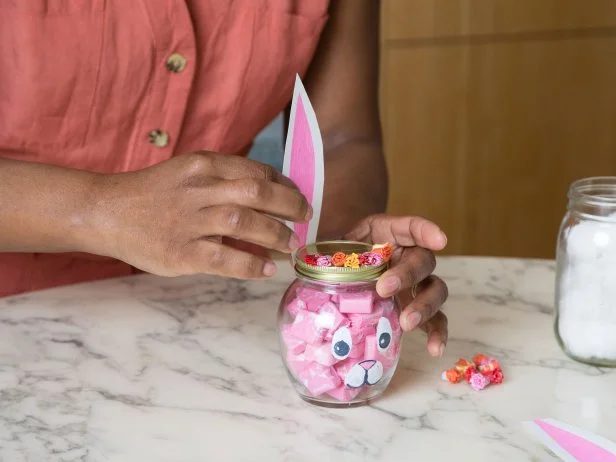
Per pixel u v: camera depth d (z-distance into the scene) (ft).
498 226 9.80
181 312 3.72
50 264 4.26
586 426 2.77
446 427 2.77
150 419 2.82
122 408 2.89
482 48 9.25
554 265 4.28
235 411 2.87
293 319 2.88
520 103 9.40
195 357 3.29
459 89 9.41
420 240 3.28
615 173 9.48
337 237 3.62
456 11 9.18
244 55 4.15
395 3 9.23
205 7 4.03
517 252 9.86
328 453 2.62
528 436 2.71
